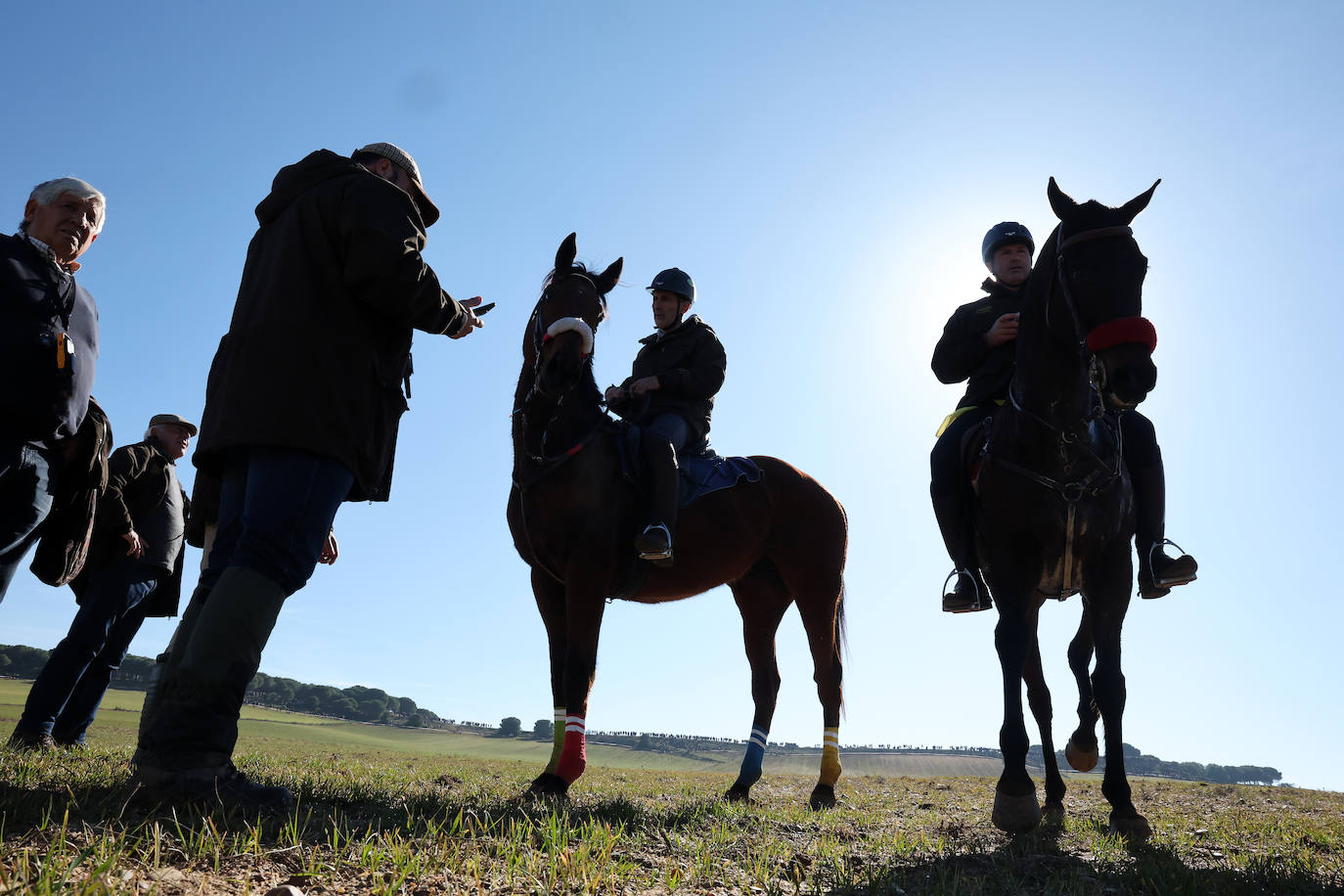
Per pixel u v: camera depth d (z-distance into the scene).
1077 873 2.81
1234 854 3.53
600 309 4.58
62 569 3.77
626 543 4.68
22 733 5.13
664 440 4.96
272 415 2.60
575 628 4.43
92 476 3.69
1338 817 5.60
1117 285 3.53
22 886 1.54
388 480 3.12
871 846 3.30
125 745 6.39
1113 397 3.38
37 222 3.40
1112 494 3.95
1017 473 3.93
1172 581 4.07
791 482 6.05
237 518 2.87
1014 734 3.77
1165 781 9.19
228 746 2.55
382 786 4.33
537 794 4.07
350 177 2.92
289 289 2.76
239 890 1.81
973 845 3.37
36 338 3.17
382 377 2.92
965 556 4.37
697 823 3.61
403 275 2.79
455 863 2.22
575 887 2.14
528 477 4.55
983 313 4.85
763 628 6.11
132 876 1.72
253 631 2.54
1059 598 4.32
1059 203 3.83
